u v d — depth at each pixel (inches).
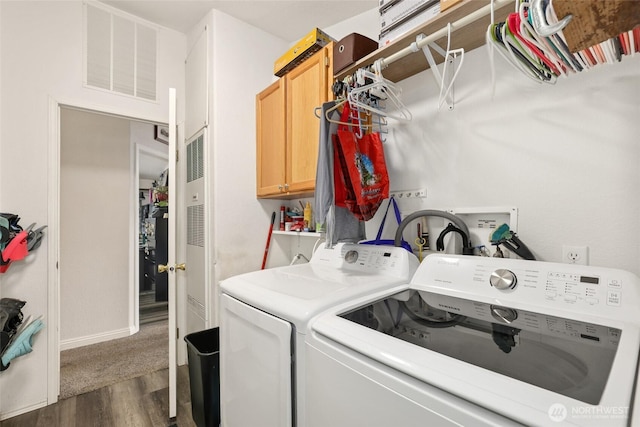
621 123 39.2
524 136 47.4
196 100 93.6
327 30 89.5
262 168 89.0
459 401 21.8
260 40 93.7
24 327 72.7
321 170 53.4
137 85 92.0
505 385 20.8
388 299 42.6
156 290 173.6
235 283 49.1
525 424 18.5
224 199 85.8
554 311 34.5
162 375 90.6
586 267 36.0
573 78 42.9
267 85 95.1
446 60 44.9
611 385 20.3
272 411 39.3
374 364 27.3
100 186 115.6
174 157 68.8
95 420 70.2
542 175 45.6
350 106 55.8
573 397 19.8
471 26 45.7
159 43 96.4
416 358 25.0
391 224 66.3
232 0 81.4
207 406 63.1
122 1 84.7
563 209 43.6
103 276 115.9
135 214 125.8
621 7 24.4
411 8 48.1
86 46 82.8
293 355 36.6
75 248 110.4
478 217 52.9
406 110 58.4
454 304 40.1
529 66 37.9
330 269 58.2
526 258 44.2
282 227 93.7
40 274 75.5
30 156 74.7
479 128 52.6
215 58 84.5
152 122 95.8
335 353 30.9
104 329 115.6
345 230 60.1
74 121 110.4
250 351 43.9
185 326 100.4
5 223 68.9
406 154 63.7
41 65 76.5
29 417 71.1
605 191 40.3
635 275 34.3
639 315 30.1
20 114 73.5
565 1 24.8
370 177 56.1
